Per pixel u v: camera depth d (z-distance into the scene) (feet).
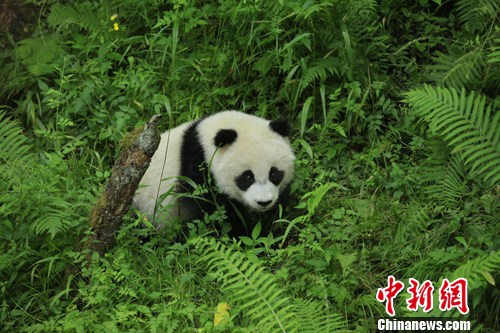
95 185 18.63
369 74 20.95
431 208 17.54
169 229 17.33
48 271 15.66
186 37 22.93
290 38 21.54
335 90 20.26
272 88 21.67
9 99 23.77
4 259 15.48
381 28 22.29
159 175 18.26
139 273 16.19
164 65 22.75
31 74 23.29
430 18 22.00
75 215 16.33
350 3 20.85
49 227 15.20
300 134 20.81
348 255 15.23
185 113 21.07
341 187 17.57
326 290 14.66
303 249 15.83
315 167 19.89
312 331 12.84
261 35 21.54
